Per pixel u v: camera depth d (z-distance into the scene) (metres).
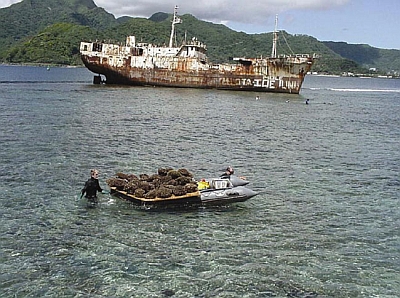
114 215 22.33
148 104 72.44
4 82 116.56
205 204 23.95
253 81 105.50
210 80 106.75
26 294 15.13
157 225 21.28
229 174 26.41
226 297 15.37
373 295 15.88
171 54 109.19
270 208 24.38
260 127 53.88
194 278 16.48
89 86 108.50
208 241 19.67
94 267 17.00
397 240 20.59
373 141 47.78
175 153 36.75
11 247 18.30
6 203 23.20
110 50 108.19
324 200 26.14
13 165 30.36
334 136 50.09
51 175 28.59
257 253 18.67
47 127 45.69
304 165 34.72
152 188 24.00
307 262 18.06
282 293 15.77
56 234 19.78
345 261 18.30
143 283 16.03
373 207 25.16
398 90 190.88
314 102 96.06
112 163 32.44
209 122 55.78
